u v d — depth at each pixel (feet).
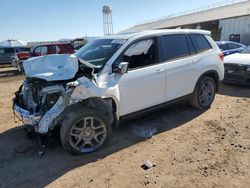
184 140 15.53
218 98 24.43
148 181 11.64
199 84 19.77
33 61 15.99
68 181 11.98
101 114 14.40
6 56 80.28
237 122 17.93
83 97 13.66
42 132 13.56
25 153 14.84
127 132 17.02
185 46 18.99
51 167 13.23
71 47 60.90
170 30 18.53
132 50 16.05
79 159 13.89
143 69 16.30
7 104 26.08
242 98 24.11
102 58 15.69
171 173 12.15
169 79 17.61
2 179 12.38
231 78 28.45
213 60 20.43
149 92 16.69
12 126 19.20
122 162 13.38
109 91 14.55
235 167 12.36
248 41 78.23
